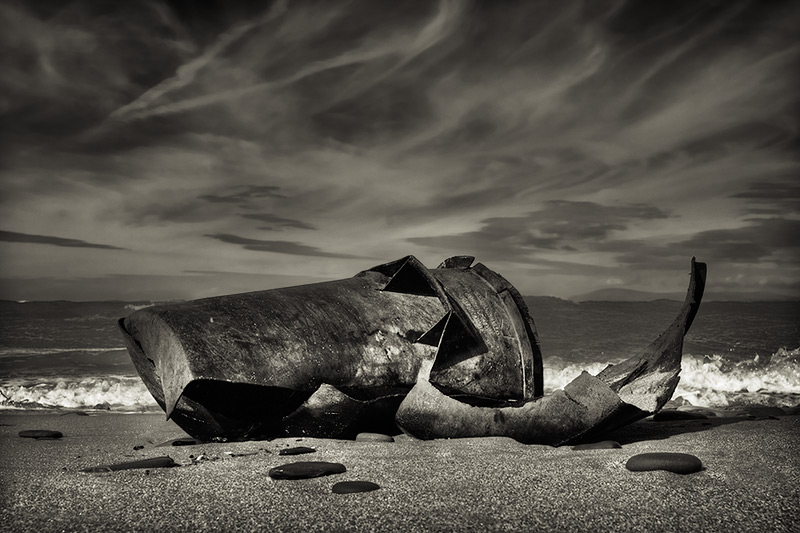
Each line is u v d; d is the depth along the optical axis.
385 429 5.08
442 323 5.26
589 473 3.58
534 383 5.41
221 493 3.23
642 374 5.05
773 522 2.68
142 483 3.48
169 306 4.79
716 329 16.56
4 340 15.91
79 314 19.73
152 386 5.03
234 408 4.80
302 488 3.31
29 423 6.42
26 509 2.99
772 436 4.85
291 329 4.80
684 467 3.55
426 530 2.61
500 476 3.53
